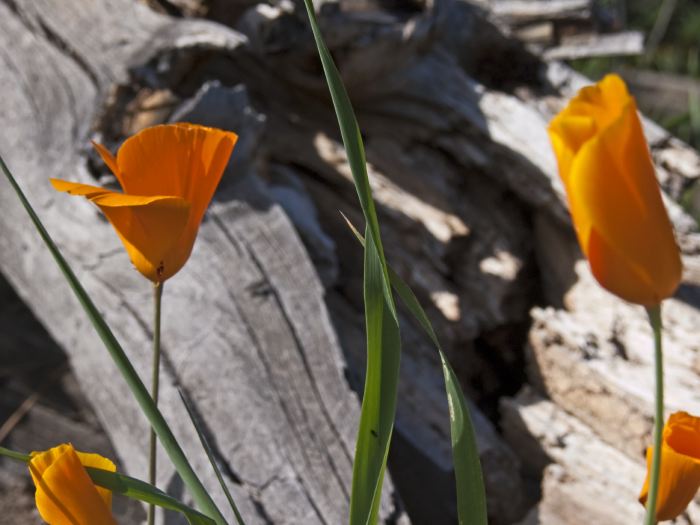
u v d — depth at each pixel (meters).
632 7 2.13
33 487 0.81
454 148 0.88
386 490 0.58
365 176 0.33
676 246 0.29
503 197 0.89
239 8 0.84
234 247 0.70
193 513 0.34
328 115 0.91
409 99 0.88
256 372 0.63
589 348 0.74
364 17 0.83
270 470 0.59
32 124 0.80
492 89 0.92
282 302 0.67
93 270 0.72
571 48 1.01
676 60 1.86
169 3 0.84
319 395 0.62
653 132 0.91
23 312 0.97
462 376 0.83
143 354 0.66
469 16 0.92
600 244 0.29
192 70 0.80
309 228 0.79
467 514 0.35
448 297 0.82
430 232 0.83
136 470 0.65
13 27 0.88
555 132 0.29
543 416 0.74
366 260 0.34
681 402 0.68
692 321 0.74
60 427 0.85
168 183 0.35
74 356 0.74
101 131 0.77
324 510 0.57
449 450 0.72
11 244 0.80
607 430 0.71
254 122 0.75
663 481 0.33
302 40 0.82
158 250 0.35
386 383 0.35
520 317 0.85
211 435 0.61
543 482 0.71
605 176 0.28
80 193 0.33
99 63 0.81
